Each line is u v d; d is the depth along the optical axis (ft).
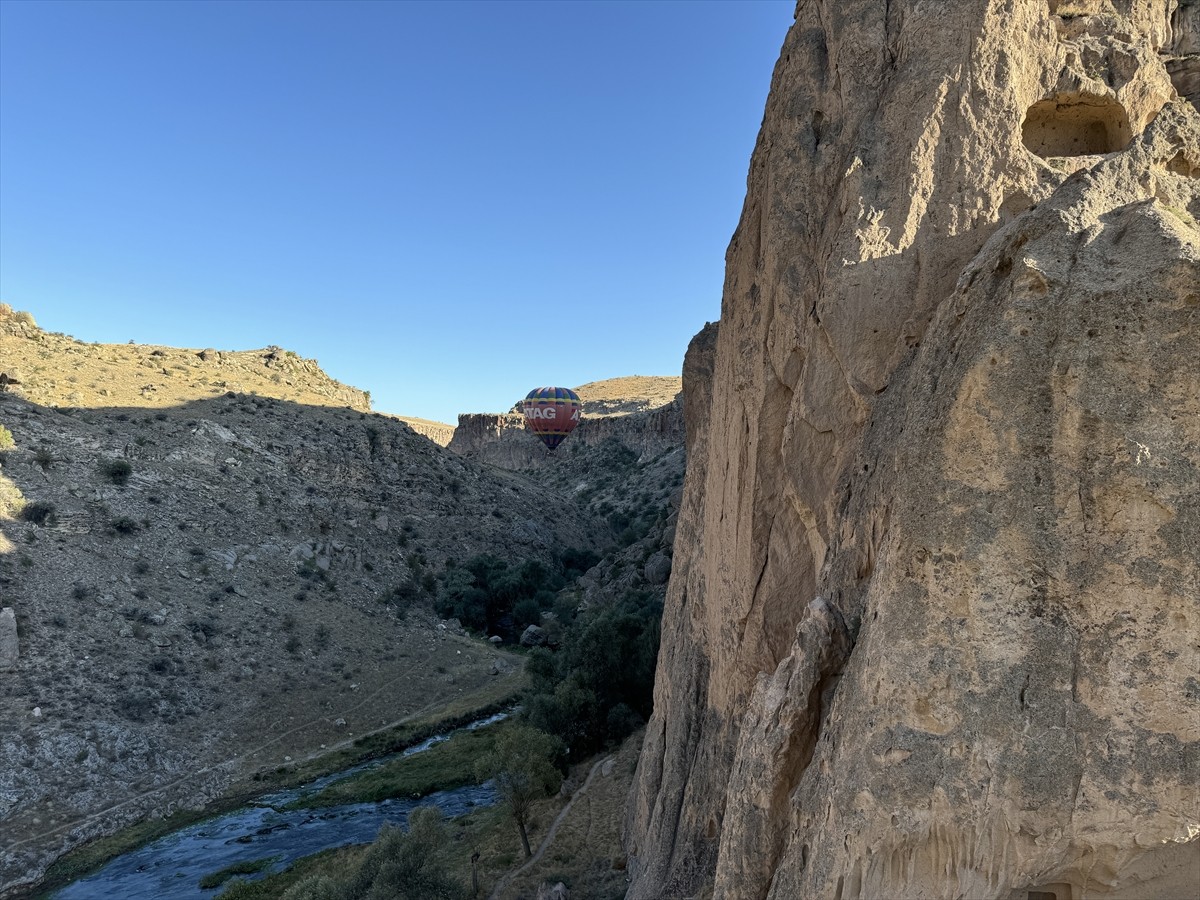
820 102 56.49
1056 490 30.25
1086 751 28.81
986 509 31.19
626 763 126.21
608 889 83.66
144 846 126.21
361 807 136.36
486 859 100.32
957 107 48.26
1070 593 29.78
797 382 53.88
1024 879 29.32
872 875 31.99
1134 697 28.48
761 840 40.63
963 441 31.81
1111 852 28.48
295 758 159.63
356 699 185.47
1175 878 28.12
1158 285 29.55
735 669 58.59
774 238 56.24
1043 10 50.39
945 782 30.53
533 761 105.29
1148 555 28.73
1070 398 30.19
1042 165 47.14
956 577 31.45
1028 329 31.12
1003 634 30.50
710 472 71.97
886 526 38.96
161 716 156.25
